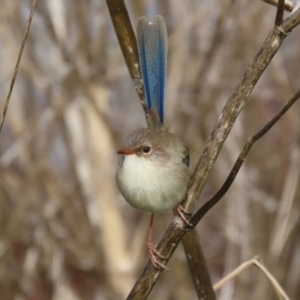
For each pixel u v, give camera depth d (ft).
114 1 23.98
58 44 38.11
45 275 39.17
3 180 38.45
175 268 40.88
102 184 40.60
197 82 39.34
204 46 39.27
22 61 38.01
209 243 44.47
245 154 18.13
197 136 39.29
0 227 37.99
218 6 37.99
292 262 42.63
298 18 18.45
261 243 40.73
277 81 42.16
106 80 39.01
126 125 42.24
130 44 24.66
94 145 40.45
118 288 40.55
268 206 40.32
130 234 44.34
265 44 18.98
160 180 22.71
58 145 43.57
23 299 38.17
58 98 38.24
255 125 42.86
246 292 39.73
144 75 24.81
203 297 23.53
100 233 40.73
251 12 39.29
